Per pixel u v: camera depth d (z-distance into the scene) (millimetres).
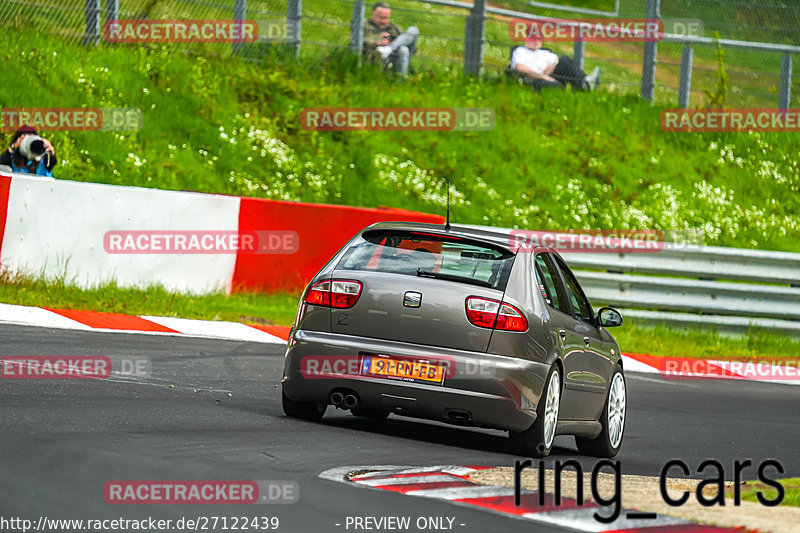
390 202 71250
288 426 28469
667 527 20453
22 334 39844
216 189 66812
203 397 32125
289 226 55562
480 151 78062
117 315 47344
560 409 29891
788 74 90562
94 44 73250
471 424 28484
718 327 62000
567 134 82562
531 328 28500
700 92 92375
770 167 86625
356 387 28500
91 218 50156
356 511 19516
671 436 36000
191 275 53156
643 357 55719
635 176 80750
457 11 88875
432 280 28703
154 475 20719
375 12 81688
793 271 63875
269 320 52000
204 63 75938
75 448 22250
